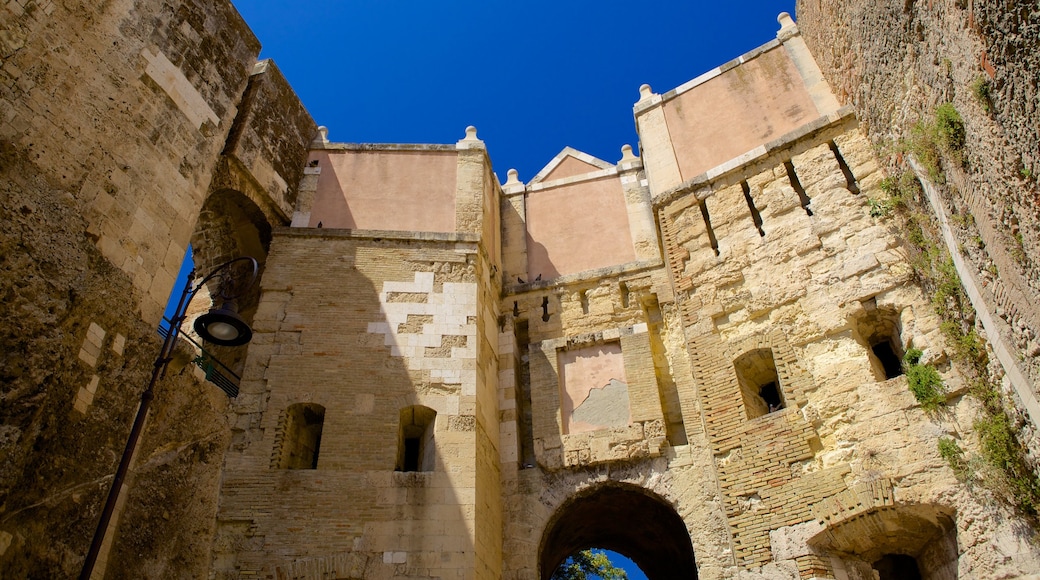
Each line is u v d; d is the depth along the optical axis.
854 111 18.00
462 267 20.38
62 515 9.20
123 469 8.95
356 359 18.27
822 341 16.14
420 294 19.61
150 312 12.40
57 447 9.41
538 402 20.27
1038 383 10.98
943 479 13.51
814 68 20.19
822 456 15.04
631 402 19.30
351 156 22.88
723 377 17.06
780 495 15.12
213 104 15.39
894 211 16.25
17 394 9.05
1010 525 12.54
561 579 30.69
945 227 13.65
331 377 17.92
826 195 17.72
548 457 19.09
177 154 13.95
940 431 13.90
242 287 20.38
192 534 11.01
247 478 16.33
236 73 16.48
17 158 10.58
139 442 10.58
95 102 12.32
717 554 16.72
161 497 10.70
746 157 19.41
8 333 9.28
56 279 10.32
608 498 19.30
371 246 20.38
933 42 12.13
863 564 14.75
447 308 19.48
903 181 15.52
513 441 19.67
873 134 16.98
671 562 21.73
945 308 14.41
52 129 11.34
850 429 14.91
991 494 12.88
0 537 8.36
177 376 11.58
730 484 15.88
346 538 15.63
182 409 11.51
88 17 12.62
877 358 16.09
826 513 14.43
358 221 21.39
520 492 18.84
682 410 18.98
